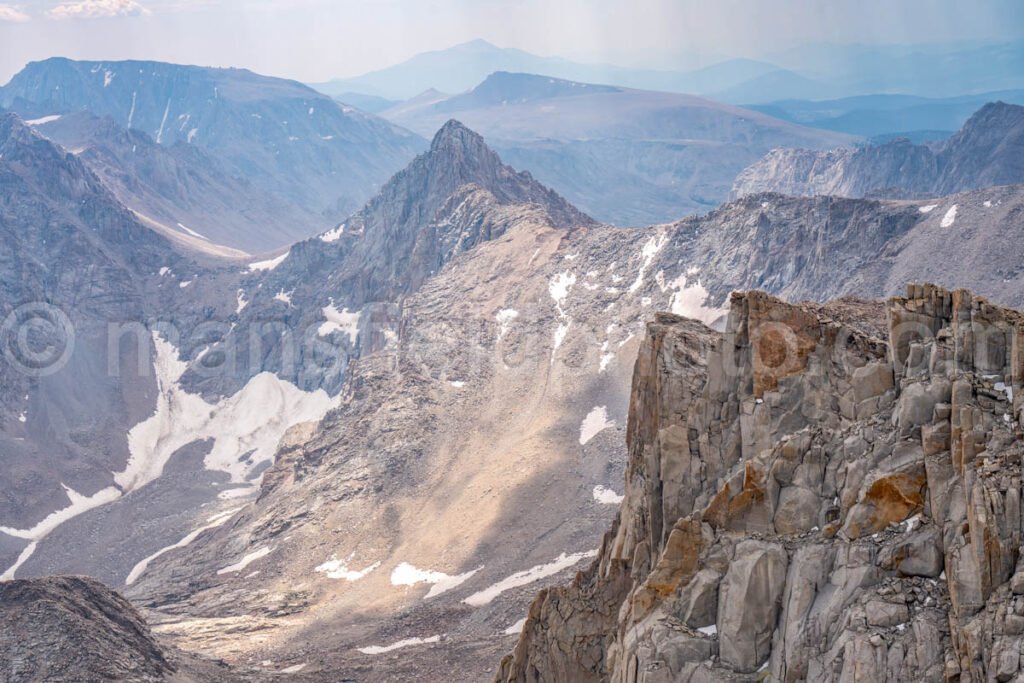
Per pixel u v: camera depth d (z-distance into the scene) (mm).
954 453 51250
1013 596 46656
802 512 55438
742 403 63125
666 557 58062
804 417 60938
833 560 53062
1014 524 47469
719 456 64188
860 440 55750
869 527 52906
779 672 52344
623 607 67438
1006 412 51250
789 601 53156
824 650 51094
